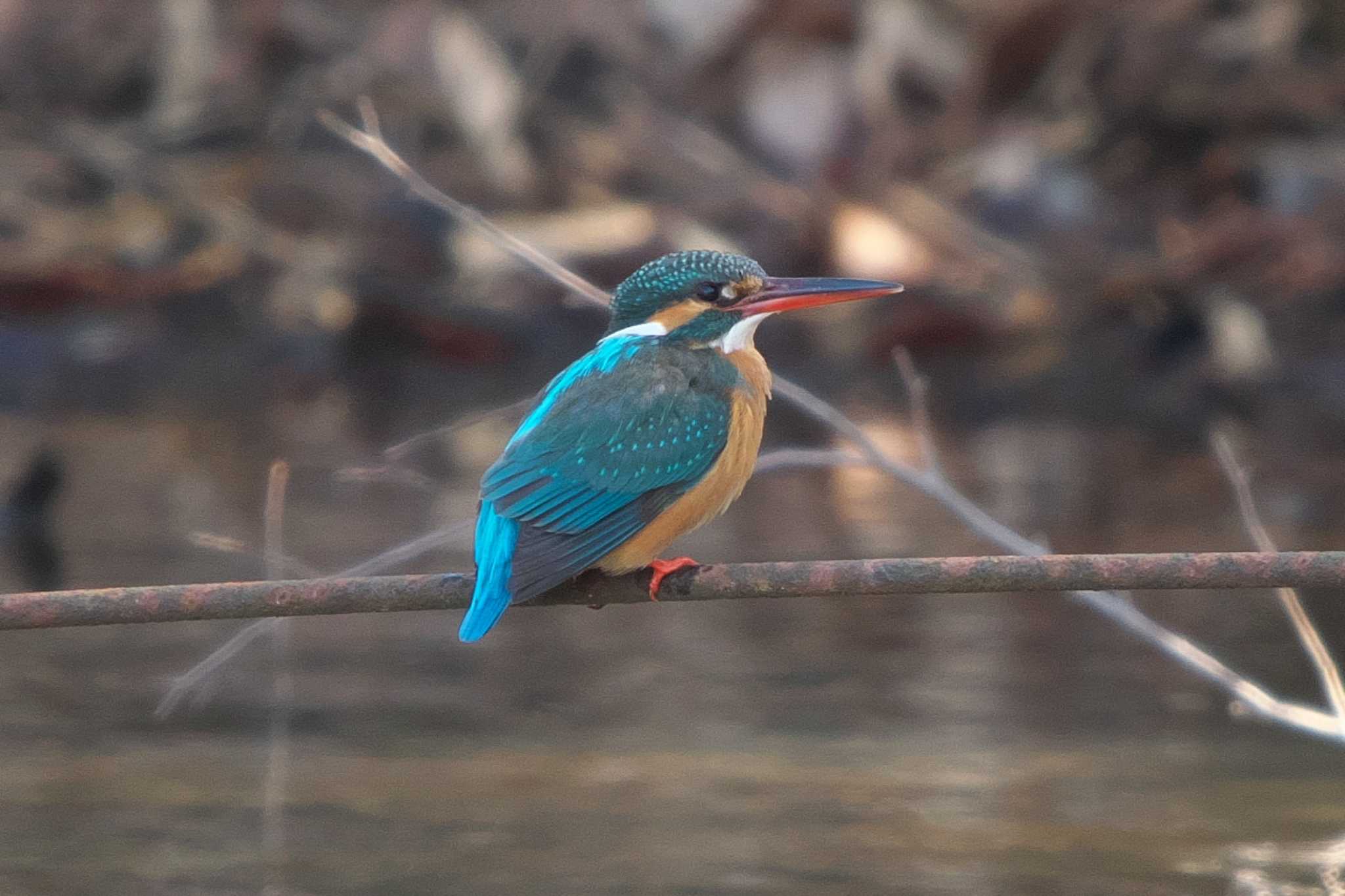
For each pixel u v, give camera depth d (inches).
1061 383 708.7
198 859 294.0
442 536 298.0
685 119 853.8
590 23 872.9
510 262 775.1
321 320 759.1
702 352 273.4
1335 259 753.6
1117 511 521.0
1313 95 834.2
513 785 328.5
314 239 801.6
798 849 297.4
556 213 818.2
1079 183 809.5
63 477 547.5
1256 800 321.7
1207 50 848.9
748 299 276.4
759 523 517.7
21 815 313.1
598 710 374.0
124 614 226.7
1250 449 618.8
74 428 650.2
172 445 619.2
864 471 605.3
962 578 227.0
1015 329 744.3
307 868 289.3
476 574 241.8
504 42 879.7
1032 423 671.1
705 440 261.7
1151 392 702.5
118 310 770.2
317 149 847.1
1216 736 355.9
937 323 738.8
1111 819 310.8
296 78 874.1
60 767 339.3
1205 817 313.3
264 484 562.3
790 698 380.2
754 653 417.7
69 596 226.7
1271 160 814.5
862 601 470.0
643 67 868.6
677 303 276.8
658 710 374.6
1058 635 430.0
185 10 881.5
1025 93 860.0
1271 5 869.8
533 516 249.4
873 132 835.4
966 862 293.1
